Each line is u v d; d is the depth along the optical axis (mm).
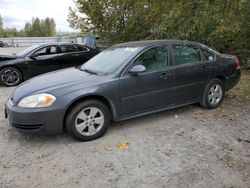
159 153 3449
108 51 4922
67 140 3887
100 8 13195
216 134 4031
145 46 4344
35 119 3514
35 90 3697
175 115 4844
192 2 7414
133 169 3092
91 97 3832
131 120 4613
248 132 4109
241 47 9125
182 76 4594
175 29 8055
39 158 3387
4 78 7922
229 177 2910
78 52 8922
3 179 2949
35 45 8664
